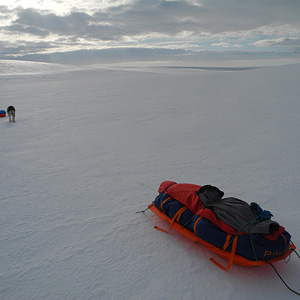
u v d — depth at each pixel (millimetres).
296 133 8211
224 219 2824
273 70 30828
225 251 2729
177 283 2559
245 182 4949
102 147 7582
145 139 8344
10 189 4828
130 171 5676
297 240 3174
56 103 17141
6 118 12750
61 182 5137
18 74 47906
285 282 2594
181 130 9352
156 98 18016
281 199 4246
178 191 3449
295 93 15539
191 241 3211
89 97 19828
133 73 56219
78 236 3326
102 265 2799
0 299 2355
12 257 2932
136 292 2447
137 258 2910
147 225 3566
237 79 26422
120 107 14875
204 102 15234
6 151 7383
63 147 7680
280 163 5871
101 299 2367
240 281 2600
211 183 4949
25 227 3549
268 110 11820
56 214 3896
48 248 3090
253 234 2635
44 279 2604
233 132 8766
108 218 3764
